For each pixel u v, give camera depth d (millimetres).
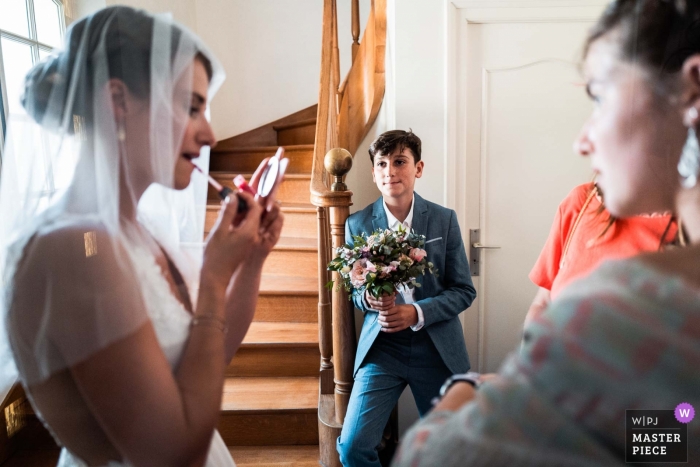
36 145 751
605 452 386
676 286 391
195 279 963
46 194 750
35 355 671
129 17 735
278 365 2488
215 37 3850
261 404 2248
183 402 705
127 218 787
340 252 1794
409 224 1972
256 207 864
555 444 393
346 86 2828
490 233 2424
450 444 431
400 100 2311
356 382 1923
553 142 2352
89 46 720
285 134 3881
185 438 687
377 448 2262
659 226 918
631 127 487
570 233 1142
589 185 1187
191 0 3711
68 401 699
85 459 732
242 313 980
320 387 2240
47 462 1952
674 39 460
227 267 812
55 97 726
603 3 2234
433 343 1875
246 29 3871
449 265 1988
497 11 2256
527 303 2459
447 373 1885
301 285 2727
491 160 2373
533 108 2332
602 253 1003
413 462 451
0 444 1911
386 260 1721
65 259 664
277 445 2252
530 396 404
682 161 472
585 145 535
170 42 747
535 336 419
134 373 656
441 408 544
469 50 2303
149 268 788
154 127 738
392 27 2316
